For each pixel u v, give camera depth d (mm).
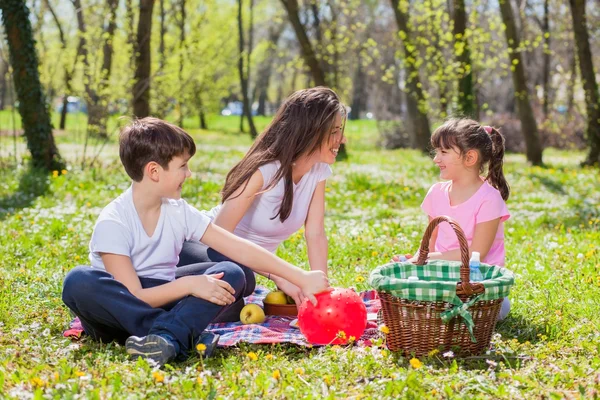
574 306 4160
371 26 34344
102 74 15312
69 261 5586
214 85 32375
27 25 11898
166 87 18250
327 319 3510
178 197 3654
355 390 2867
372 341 3572
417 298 3234
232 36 31531
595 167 17438
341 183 12305
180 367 3199
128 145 3525
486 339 3381
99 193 9891
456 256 4070
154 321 3406
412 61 18625
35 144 12133
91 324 3555
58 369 3020
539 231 7754
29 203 8953
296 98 4074
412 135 26156
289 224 4355
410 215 9312
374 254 5945
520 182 13742
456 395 2754
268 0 34906
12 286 4641
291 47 46562
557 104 28828
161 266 3730
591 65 17594
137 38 15773
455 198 4250
